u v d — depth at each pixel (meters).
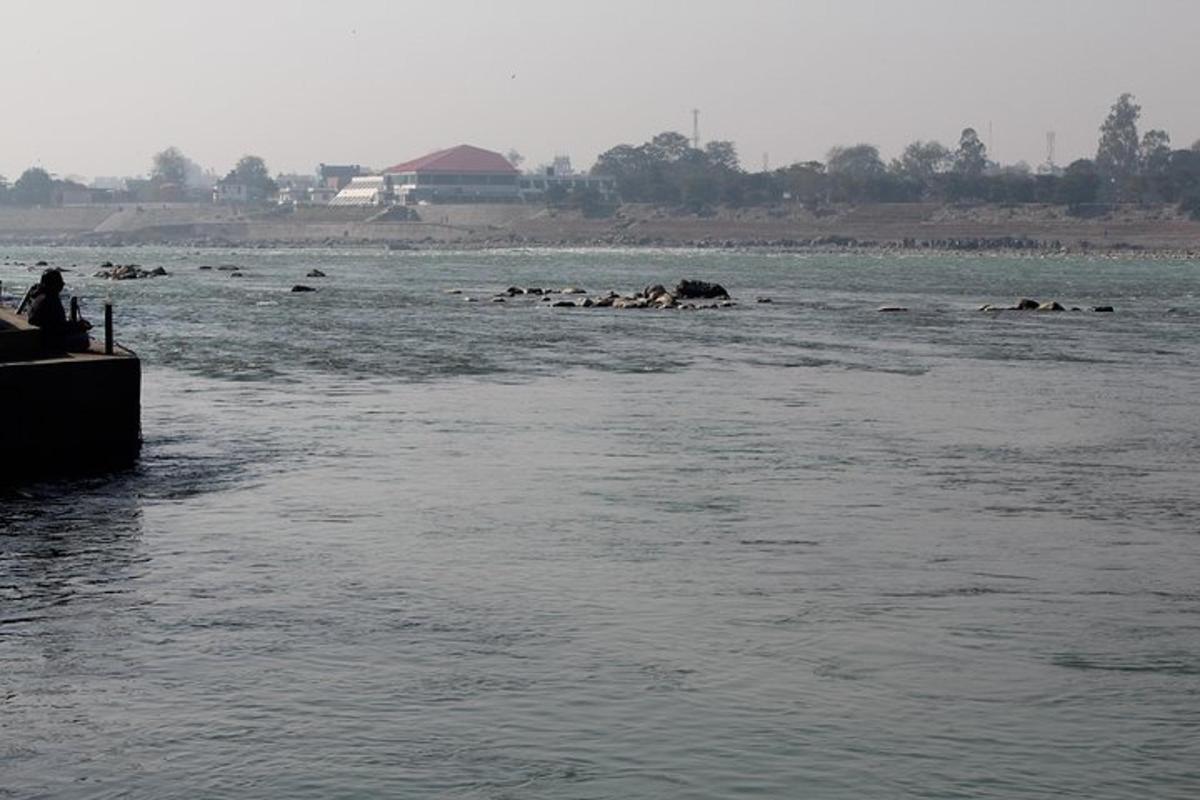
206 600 25.45
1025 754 18.72
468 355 72.75
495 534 30.91
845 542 30.48
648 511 33.56
